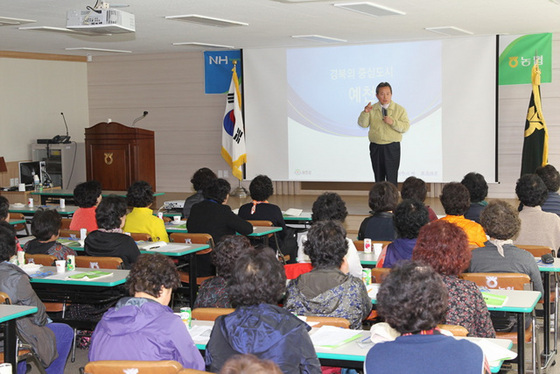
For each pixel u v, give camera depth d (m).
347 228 9.21
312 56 11.11
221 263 3.29
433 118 10.52
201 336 2.91
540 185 4.94
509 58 10.28
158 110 12.59
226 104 11.71
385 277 2.12
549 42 10.04
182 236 5.56
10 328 3.20
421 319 2.02
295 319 2.33
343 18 8.12
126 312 2.51
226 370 1.21
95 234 4.75
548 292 4.25
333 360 2.68
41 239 4.75
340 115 11.05
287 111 11.35
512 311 3.23
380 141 10.62
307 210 9.80
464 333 2.57
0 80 11.22
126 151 10.45
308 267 3.83
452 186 4.71
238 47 11.37
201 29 9.05
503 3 7.15
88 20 5.95
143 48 11.48
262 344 2.25
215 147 12.29
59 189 9.88
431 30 9.41
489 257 3.82
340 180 11.16
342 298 3.00
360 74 10.85
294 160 11.40
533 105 9.83
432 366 1.95
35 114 11.91
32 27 8.45
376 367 1.99
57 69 12.33
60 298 4.40
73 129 12.68
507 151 10.54
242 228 5.78
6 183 11.30
